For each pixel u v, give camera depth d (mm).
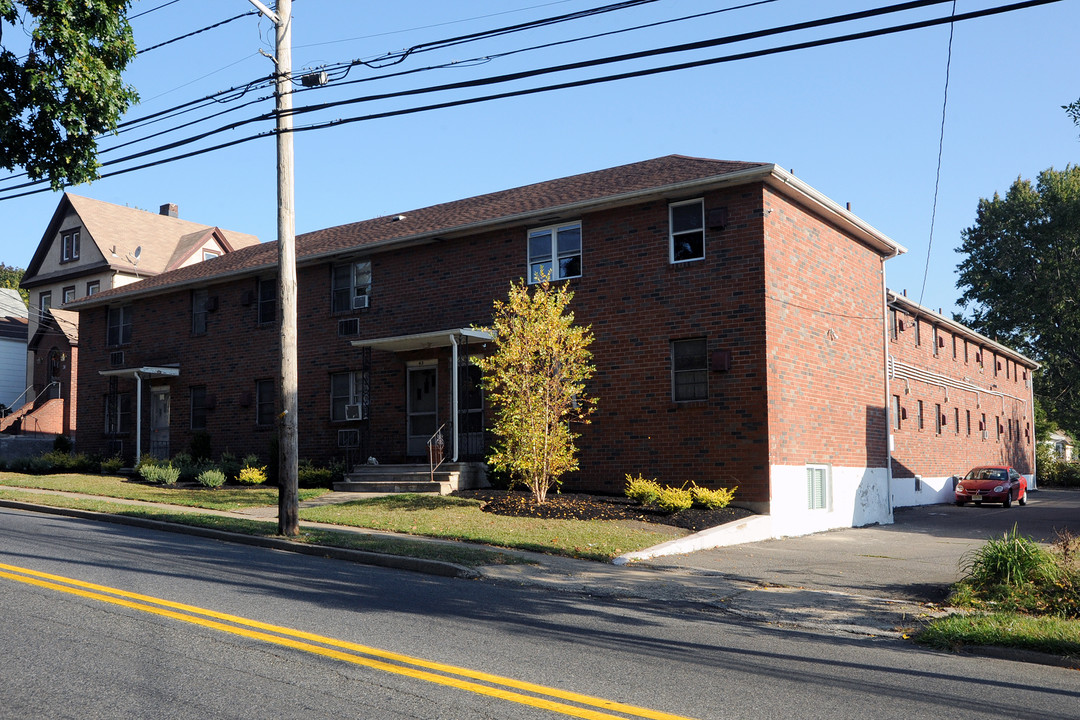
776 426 18203
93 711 5355
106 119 13031
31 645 6824
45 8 12086
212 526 14883
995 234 53594
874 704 6129
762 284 18109
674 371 19141
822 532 19547
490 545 13992
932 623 9055
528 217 20812
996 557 10797
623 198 19391
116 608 8219
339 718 5340
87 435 30875
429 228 23094
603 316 20031
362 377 23938
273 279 26297
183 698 5648
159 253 41062
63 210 41062
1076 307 49281
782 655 7652
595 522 16062
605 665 6922
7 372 42469
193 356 27875
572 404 19484
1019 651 8008
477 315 22062
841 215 21219
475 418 21797
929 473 31391
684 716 5656
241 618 8000
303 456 24891
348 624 7992
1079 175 51656
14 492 20016
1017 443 44562
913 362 30469
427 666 6605
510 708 5668
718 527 16219
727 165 19234
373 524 15625
